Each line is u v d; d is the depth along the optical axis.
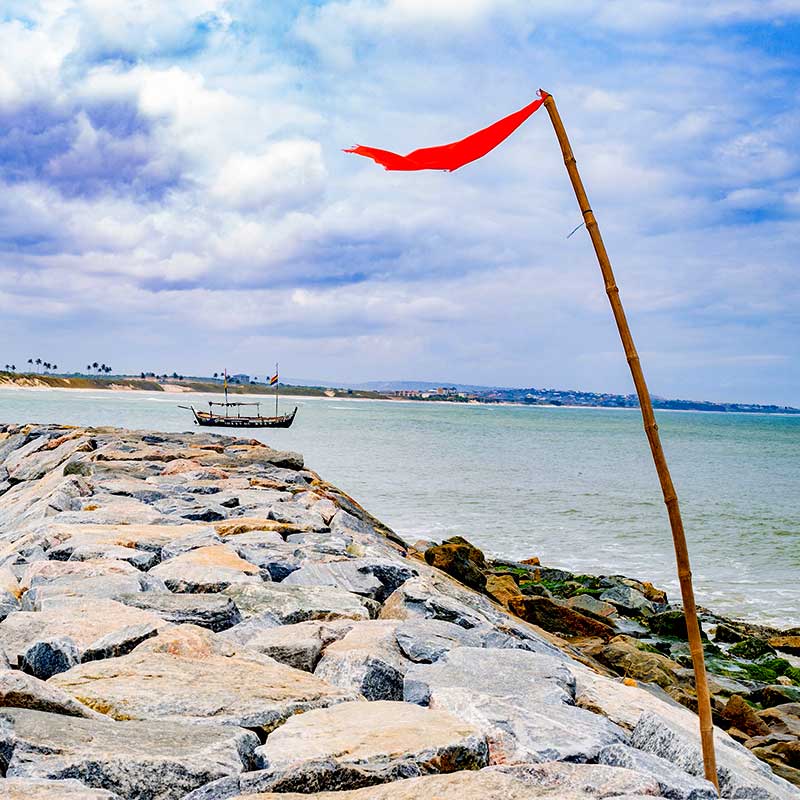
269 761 3.86
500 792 3.40
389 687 5.34
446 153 3.50
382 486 37.84
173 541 9.48
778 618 18.64
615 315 4.06
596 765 4.00
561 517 31.31
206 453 20.27
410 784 3.48
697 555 25.19
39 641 5.25
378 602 8.07
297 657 5.72
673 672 12.74
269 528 10.93
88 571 7.63
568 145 3.96
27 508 15.79
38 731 3.82
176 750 3.85
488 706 4.98
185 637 5.41
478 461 54.78
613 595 18.73
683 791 4.00
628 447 83.69
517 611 15.12
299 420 120.56
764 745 10.44
